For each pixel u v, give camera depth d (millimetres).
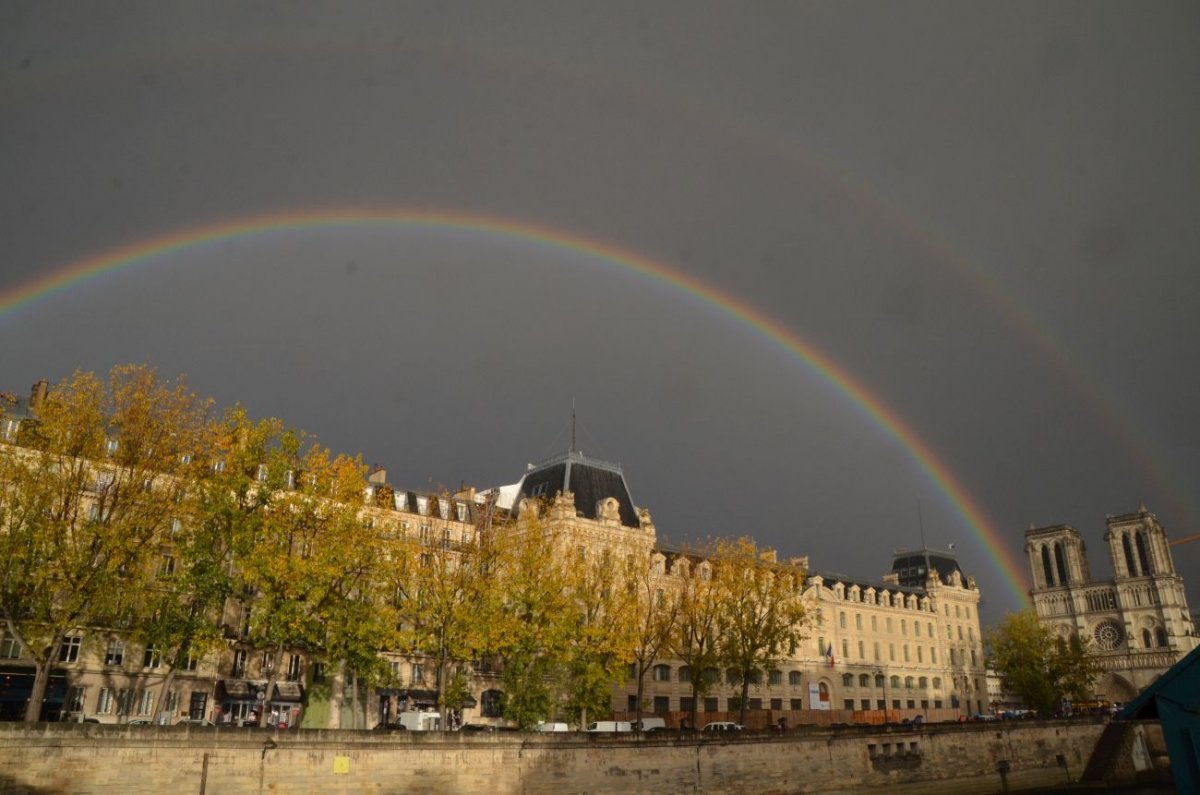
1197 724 30109
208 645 57438
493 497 94312
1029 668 134750
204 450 60969
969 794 77125
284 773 51219
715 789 68250
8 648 68500
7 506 55156
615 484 114062
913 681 148750
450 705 70500
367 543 63750
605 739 63469
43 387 80125
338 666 67875
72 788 45156
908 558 174875
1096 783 83812
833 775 76750
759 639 92250
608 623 78938
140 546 56562
